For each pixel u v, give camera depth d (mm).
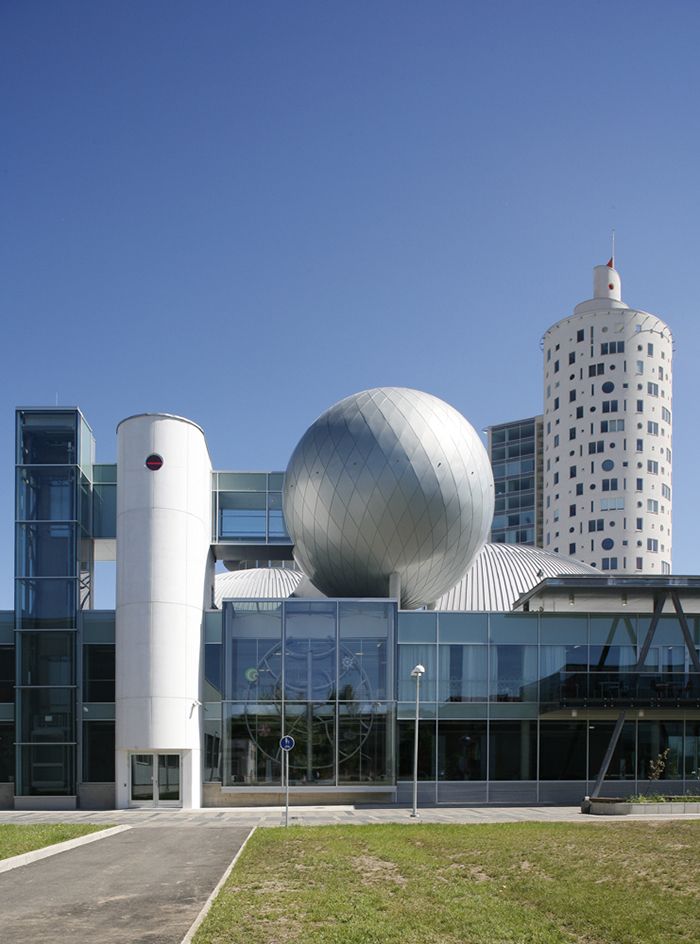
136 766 37188
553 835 23953
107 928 12766
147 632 37156
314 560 40156
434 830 25484
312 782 37000
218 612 39688
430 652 38562
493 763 37969
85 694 38656
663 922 13539
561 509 102812
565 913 14117
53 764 37719
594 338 102125
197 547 39250
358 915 13547
